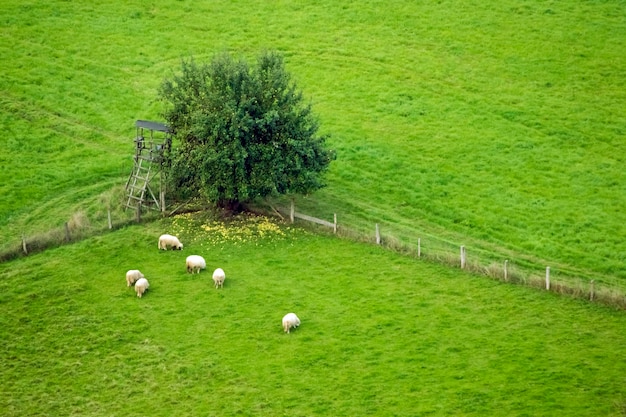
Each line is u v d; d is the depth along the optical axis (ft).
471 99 293.02
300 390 173.78
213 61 232.12
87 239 224.53
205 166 222.69
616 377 174.40
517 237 235.40
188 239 224.12
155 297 202.28
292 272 211.61
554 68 305.94
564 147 272.51
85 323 194.70
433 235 234.58
